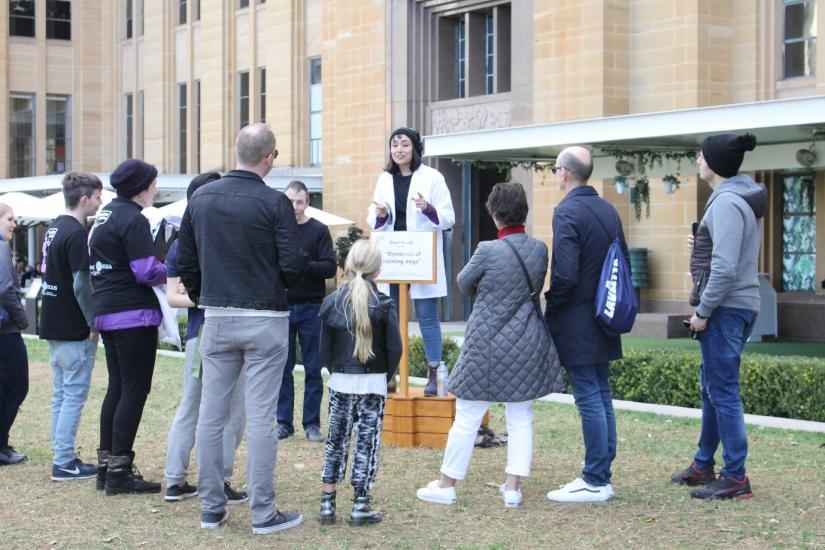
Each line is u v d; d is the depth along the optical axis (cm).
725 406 686
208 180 741
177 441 707
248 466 636
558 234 675
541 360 674
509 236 688
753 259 677
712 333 682
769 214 1800
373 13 2344
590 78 1872
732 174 684
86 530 648
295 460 838
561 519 655
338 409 654
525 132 1473
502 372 668
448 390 693
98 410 1105
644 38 1852
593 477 693
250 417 630
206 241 619
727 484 695
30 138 3428
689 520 646
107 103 3475
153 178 730
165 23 3186
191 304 695
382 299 653
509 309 673
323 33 2553
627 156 1591
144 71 3281
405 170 877
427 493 700
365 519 650
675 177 1606
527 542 609
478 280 683
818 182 1750
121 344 716
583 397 691
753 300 678
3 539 631
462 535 626
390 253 855
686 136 1365
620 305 666
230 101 2934
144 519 670
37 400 1166
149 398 1171
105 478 747
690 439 903
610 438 699
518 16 2014
